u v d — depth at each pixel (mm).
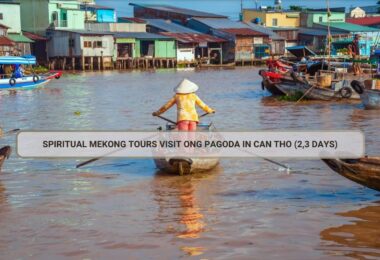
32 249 6555
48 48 59938
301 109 21234
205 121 17797
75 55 57375
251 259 6164
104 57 58781
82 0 69125
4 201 8586
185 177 10125
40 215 7848
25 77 33812
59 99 27141
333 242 6605
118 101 25734
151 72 54938
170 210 8016
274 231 7027
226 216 7676
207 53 70312
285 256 6230
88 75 49719
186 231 7098
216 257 6242
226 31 68688
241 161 11352
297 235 6867
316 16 76312
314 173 10172
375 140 13555
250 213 7785
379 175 7797
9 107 23672
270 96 27297
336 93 23656
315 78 24562
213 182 9680
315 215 7621
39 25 60094
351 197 8492
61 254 6395
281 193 8836
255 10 78250
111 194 8969
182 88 10422
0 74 35156
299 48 36938
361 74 29828
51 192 9125
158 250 6473
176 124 10789
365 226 7125
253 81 39719
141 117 19344
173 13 73812
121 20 66500
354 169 7914
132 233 7055
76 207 8227
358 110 20609
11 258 6289
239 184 9492
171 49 64375
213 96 27797
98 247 6594
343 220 7379
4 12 54875
